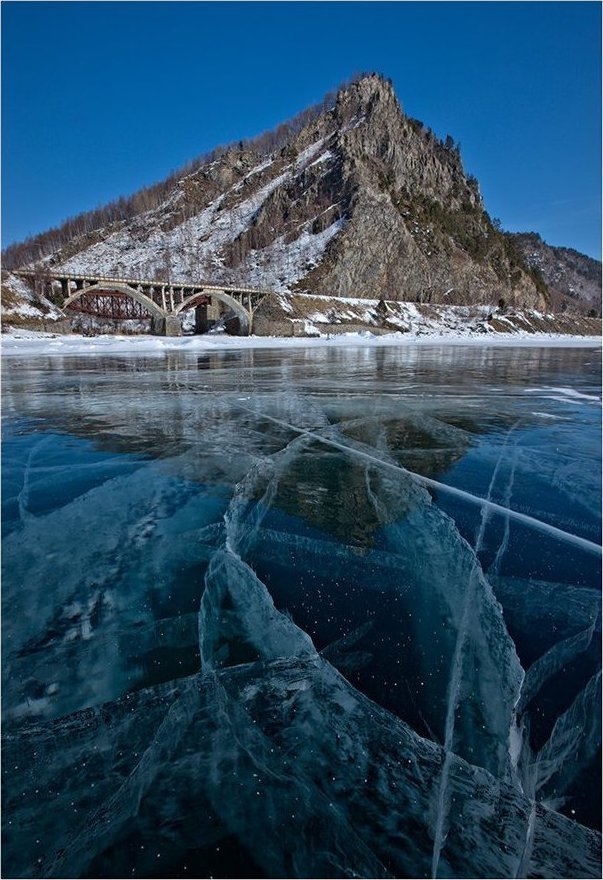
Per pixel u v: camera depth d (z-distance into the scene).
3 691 1.73
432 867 1.20
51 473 4.27
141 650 1.95
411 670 1.84
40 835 1.26
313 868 1.20
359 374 13.05
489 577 2.54
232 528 3.10
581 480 4.13
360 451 5.02
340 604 2.27
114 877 1.18
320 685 1.76
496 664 1.90
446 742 1.55
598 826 1.34
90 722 1.60
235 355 21.33
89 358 18.64
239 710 1.64
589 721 1.65
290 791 1.37
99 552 2.78
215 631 2.06
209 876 1.18
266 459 4.71
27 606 2.23
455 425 6.35
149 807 1.33
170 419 6.68
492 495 3.75
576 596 2.37
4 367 14.74
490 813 1.35
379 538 2.98
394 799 1.36
